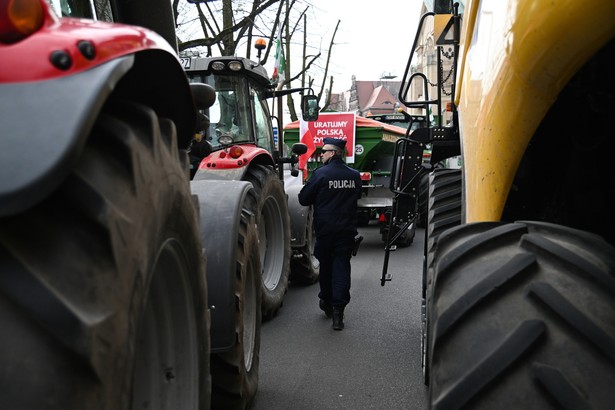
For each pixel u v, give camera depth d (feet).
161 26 7.78
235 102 23.34
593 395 4.33
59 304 3.52
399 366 16.62
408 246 40.63
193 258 6.40
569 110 6.19
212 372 11.31
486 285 5.06
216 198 12.20
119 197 4.23
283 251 22.21
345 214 20.79
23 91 3.69
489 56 6.17
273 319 21.89
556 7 4.64
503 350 4.67
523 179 6.90
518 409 4.44
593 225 6.55
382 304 24.11
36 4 3.90
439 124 15.93
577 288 4.81
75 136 3.58
